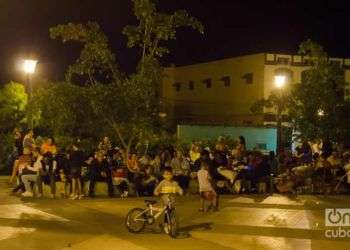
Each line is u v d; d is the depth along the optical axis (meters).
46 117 19.97
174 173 19.66
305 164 22.92
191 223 14.79
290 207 17.47
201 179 16.56
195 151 22.17
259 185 20.95
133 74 20.34
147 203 13.58
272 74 45.53
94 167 18.75
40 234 13.08
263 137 37.16
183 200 18.58
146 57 20.55
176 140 22.80
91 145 20.53
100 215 15.53
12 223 14.22
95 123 20.33
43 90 19.56
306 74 25.67
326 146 24.27
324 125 25.12
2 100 31.67
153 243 12.47
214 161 20.45
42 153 18.69
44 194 18.48
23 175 18.33
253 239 13.01
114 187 19.00
